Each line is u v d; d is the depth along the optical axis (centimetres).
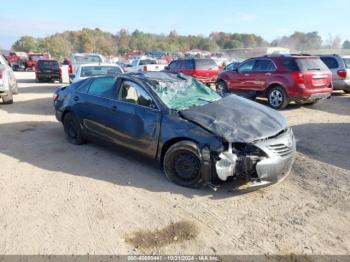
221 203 434
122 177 514
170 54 5047
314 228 378
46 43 9388
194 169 463
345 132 754
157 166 551
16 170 546
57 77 2188
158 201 441
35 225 390
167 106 503
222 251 342
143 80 551
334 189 468
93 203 438
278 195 454
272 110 543
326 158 585
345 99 1259
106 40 10788
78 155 615
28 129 807
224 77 1233
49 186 487
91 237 366
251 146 432
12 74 1272
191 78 620
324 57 1345
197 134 454
